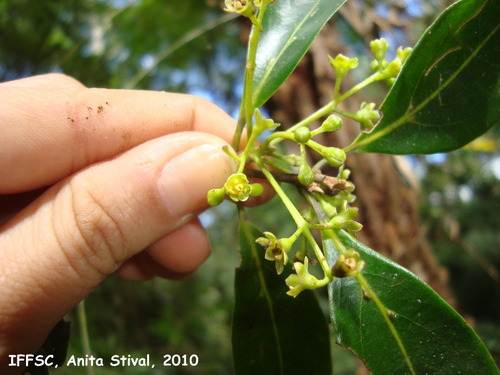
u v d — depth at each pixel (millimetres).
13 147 89
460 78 77
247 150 79
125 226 86
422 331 72
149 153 89
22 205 106
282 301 93
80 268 84
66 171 97
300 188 83
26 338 84
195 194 89
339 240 78
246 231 96
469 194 276
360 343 74
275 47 90
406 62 78
